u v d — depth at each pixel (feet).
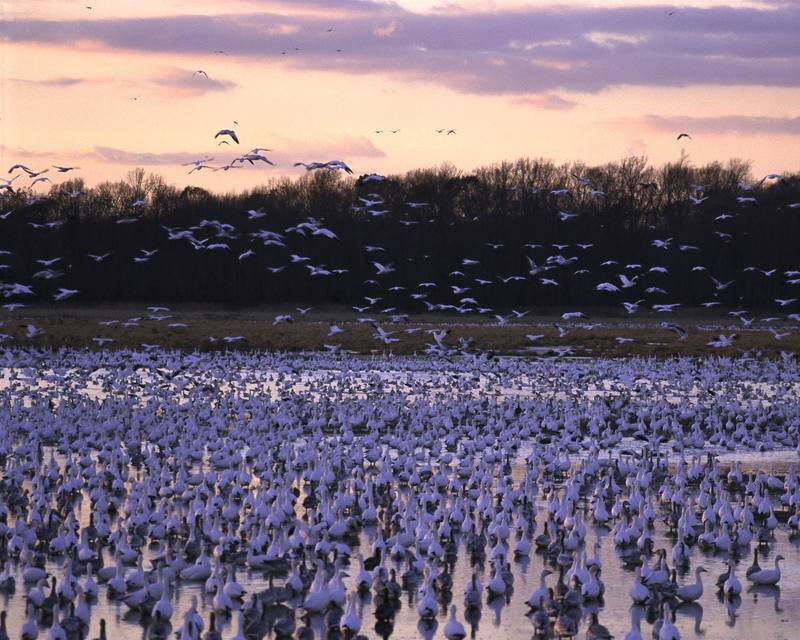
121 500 131.95
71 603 95.09
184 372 250.37
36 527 111.86
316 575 94.73
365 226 392.06
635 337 341.82
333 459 147.02
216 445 156.76
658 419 192.54
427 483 129.80
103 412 182.91
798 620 95.86
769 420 196.34
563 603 95.50
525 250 389.39
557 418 187.32
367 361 284.82
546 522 117.60
